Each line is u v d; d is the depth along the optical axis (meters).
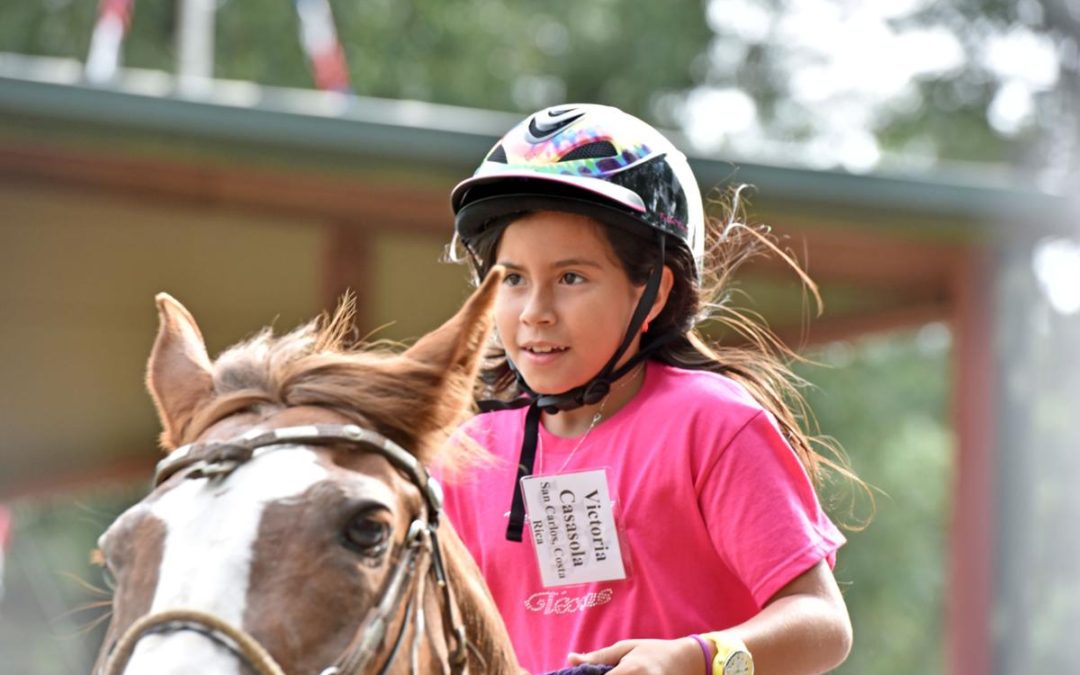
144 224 13.36
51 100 11.18
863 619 25.64
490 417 4.41
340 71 18.06
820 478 4.70
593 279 4.01
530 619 4.13
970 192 12.48
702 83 30.98
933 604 25.78
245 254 14.08
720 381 4.15
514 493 4.10
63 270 14.32
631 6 30.41
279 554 2.88
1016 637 13.49
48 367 16.66
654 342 4.22
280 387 3.29
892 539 25.48
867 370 26.55
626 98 29.98
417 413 3.29
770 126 31.38
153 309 15.41
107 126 11.34
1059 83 30.66
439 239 13.55
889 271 13.71
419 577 3.15
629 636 3.99
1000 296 13.34
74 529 26.08
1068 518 19.64
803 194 12.09
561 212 3.98
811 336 15.17
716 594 4.02
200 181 12.43
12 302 15.09
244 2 27.31
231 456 3.04
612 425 4.16
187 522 2.93
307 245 13.85
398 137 11.67
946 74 31.14
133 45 26.39
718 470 3.95
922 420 26.66
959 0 31.31
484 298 3.37
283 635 2.81
